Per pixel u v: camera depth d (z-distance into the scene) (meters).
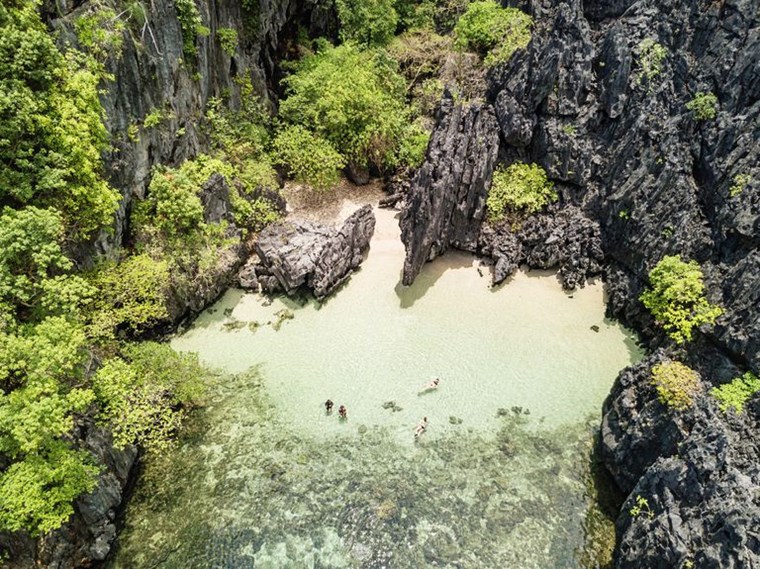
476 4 49.75
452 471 29.03
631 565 23.42
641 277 37.19
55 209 26.92
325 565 25.19
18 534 21.88
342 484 28.48
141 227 36.03
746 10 36.25
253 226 43.78
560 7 41.41
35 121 25.88
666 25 39.50
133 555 25.52
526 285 40.91
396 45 55.06
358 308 38.94
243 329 37.38
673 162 36.66
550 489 28.23
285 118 51.31
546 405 32.38
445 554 25.58
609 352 35.53
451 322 37.78
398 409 32.12
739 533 19.94
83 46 29.97
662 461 24.42
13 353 21.36
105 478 26.19
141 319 32.78
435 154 40.44
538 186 42.69
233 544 25.98
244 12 46.66
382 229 46.22
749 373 28.16
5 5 25.33
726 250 33.59
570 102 41.50
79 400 22.73
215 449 30.19
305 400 32.75
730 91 36.09
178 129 38.78
